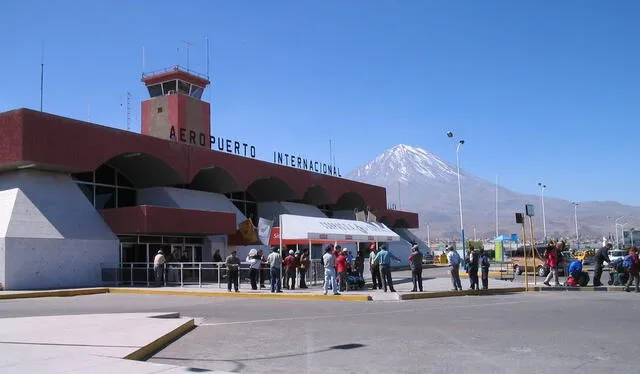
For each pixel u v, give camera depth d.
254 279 26.30
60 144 30.91
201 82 57.06
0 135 29.86
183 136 52.94
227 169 43.50
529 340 11.37
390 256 24.44
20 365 8.70
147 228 31.53
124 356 9.47
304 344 11.34
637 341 11.20
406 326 13.64
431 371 8.73
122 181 39.66
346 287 25.20
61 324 13.23
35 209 29.66
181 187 44.66
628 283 24.94
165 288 27.27
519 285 28.03
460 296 23.45
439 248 124.56
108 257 31.75
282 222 28.52
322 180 56.72
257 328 13.77
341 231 30.44
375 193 68.19
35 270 28.11
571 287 26.47
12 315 17.12
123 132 35.00
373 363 9.38
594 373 8.46
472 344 10.97
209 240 39.31
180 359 10.09
